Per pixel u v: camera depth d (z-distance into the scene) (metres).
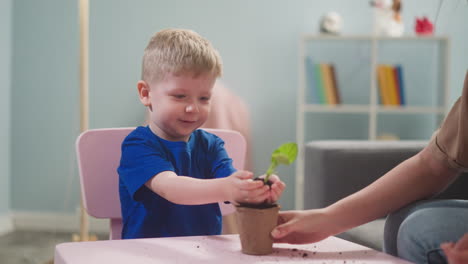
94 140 1.15
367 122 3.50
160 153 1.05
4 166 3.39
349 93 3.50
